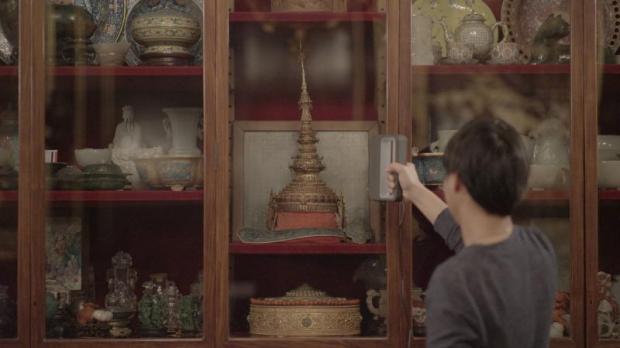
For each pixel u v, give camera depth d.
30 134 3.02
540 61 3.03
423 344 2.96
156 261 3.01
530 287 1.90
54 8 3.04
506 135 1.96
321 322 2.99
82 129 3.03
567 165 3.01
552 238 3.01
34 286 3.00
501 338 1.84
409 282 2.97
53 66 3.03
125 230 3.01
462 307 1.81
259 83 3.02
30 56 3.02
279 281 3.00
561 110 3.02
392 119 3.00
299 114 3.02
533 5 3.05
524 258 1.92
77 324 3.00
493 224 1.94
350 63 3.02
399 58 3.01
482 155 1.93
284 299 2.99
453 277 1.84
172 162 3.01
